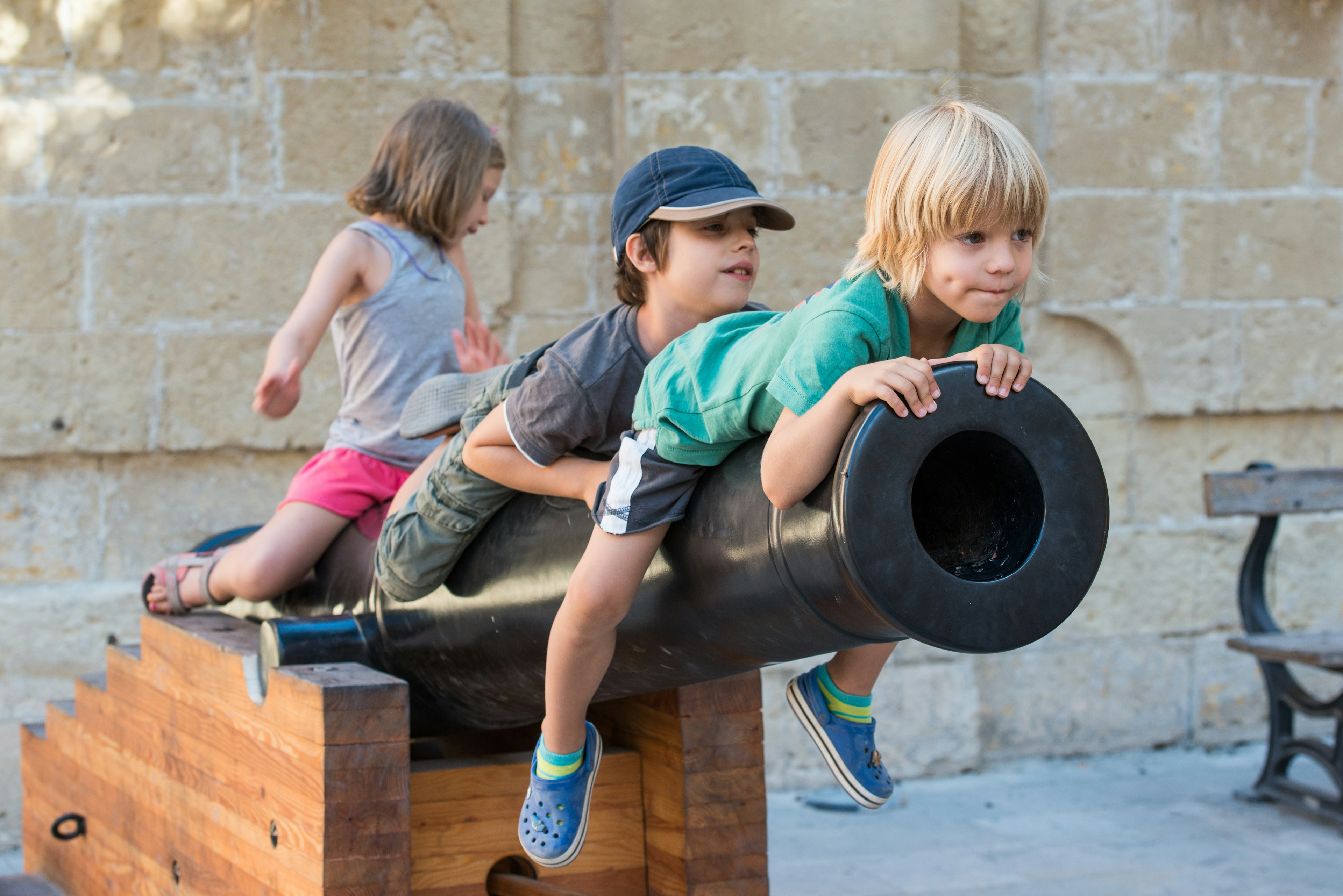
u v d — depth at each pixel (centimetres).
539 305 773
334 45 727
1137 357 830
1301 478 751
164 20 715
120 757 475
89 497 718
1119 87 824
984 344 248
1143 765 816
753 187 328
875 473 223
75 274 702
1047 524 236
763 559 249
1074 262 822
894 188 240
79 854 518
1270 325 849
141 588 716
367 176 500
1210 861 632
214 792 393
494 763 385
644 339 323
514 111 767
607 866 397
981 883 604
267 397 448
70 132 701
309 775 328
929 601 226
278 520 457
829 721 339
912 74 780
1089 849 654
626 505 272
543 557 323
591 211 780
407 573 354
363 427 474
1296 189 852
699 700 383
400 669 382
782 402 240
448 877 375
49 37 702
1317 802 699
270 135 721
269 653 370
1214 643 850
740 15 764
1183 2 830
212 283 717
